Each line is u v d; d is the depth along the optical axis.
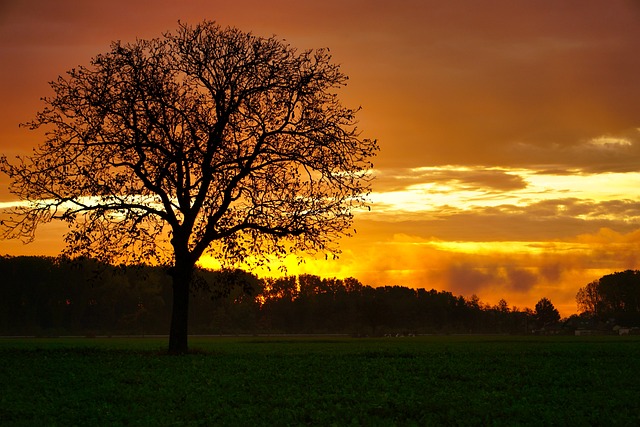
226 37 46.53
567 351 54.97
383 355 47.88
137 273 47.00
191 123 45.84
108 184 44.78
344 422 19.66
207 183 45.41
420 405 22.41
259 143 46.00
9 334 180.00
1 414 20.69
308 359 42.47
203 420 19.72
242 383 28.30
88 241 44.78
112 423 19.30
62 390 25.69
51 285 190.12
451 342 91.81
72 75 45.25
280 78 46.34
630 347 64.81
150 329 195.00
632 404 22.88
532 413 20.97
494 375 32.44
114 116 45.53
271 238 45.84
